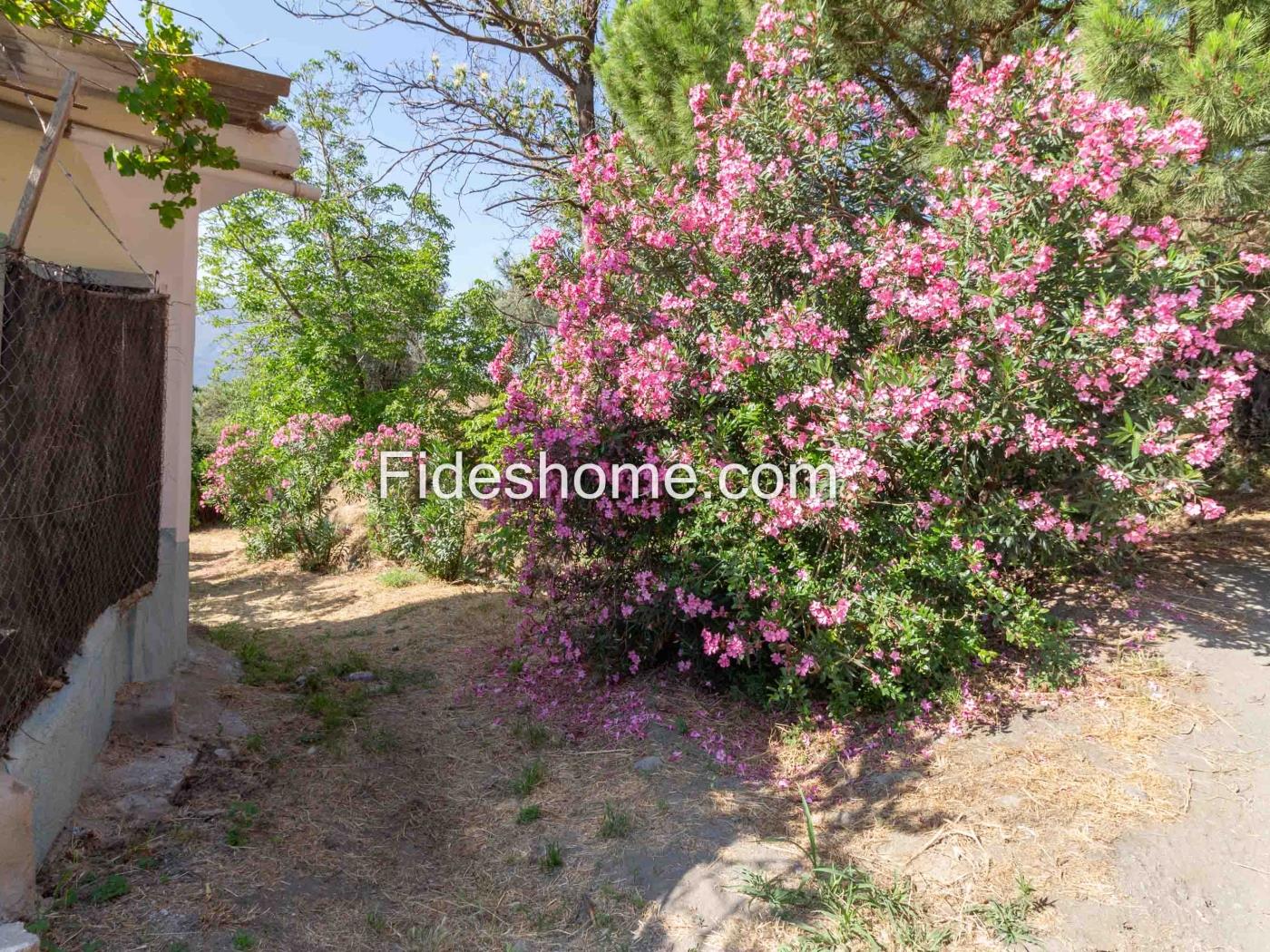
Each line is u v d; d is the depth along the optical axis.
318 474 8.84
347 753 3.64
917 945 2.30
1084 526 3.80
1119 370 3.37
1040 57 3.79
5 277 2.22
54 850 2.65
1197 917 2.37
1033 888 2.50
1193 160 3.59
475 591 6.87
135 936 2.30
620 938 2.45
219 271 13.82
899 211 4.63
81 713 2.94
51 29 3.06
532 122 10.80
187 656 4.54
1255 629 3.93
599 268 4.47
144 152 3.88
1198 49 3.87
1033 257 3.45
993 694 3.67
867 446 3.49
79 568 2.88
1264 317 4.88
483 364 12.52
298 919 2.47
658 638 4.25
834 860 2.73
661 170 5.32
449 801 3.29
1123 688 3.58
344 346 12.78
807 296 4.14
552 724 3.98
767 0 4.97
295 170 4.25
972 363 3.57
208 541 11.16
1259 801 2.81
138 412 3.50
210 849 2.79
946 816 2.88
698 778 3.37
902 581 3.59
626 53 7.44
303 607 6.92
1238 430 6.24
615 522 4.32
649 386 3.93
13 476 2.30
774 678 3.98
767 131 4.32
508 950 2.39
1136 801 2.86
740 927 2.46
